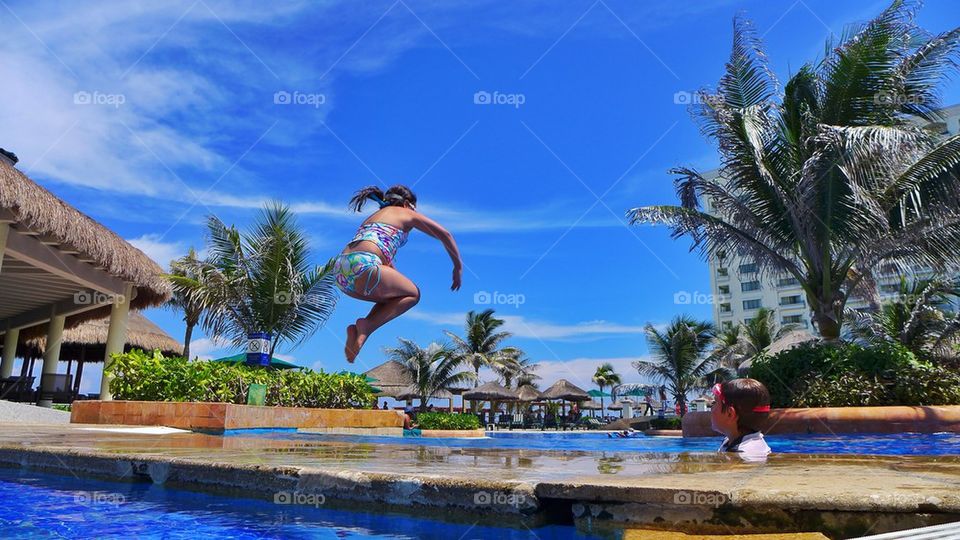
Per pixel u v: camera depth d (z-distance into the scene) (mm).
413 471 2080
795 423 7465
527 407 47062
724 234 11547
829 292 10500
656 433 20188
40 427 6492
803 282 10836
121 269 12766
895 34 10453
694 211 11688
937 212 10188
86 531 1825
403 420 12281
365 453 3010
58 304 16344
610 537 1622
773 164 11195
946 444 5984
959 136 9562
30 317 17766
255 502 2219
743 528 1553
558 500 1763
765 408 3621
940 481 1771
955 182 9992
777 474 1970
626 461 2553
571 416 42812
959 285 18406
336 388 11320
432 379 35969
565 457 2799
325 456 2791
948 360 10180
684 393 35281
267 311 14547
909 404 7496
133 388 8727
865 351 8273
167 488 2541
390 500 1951
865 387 7738
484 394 36375
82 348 22859
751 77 11844
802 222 10641
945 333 15641
